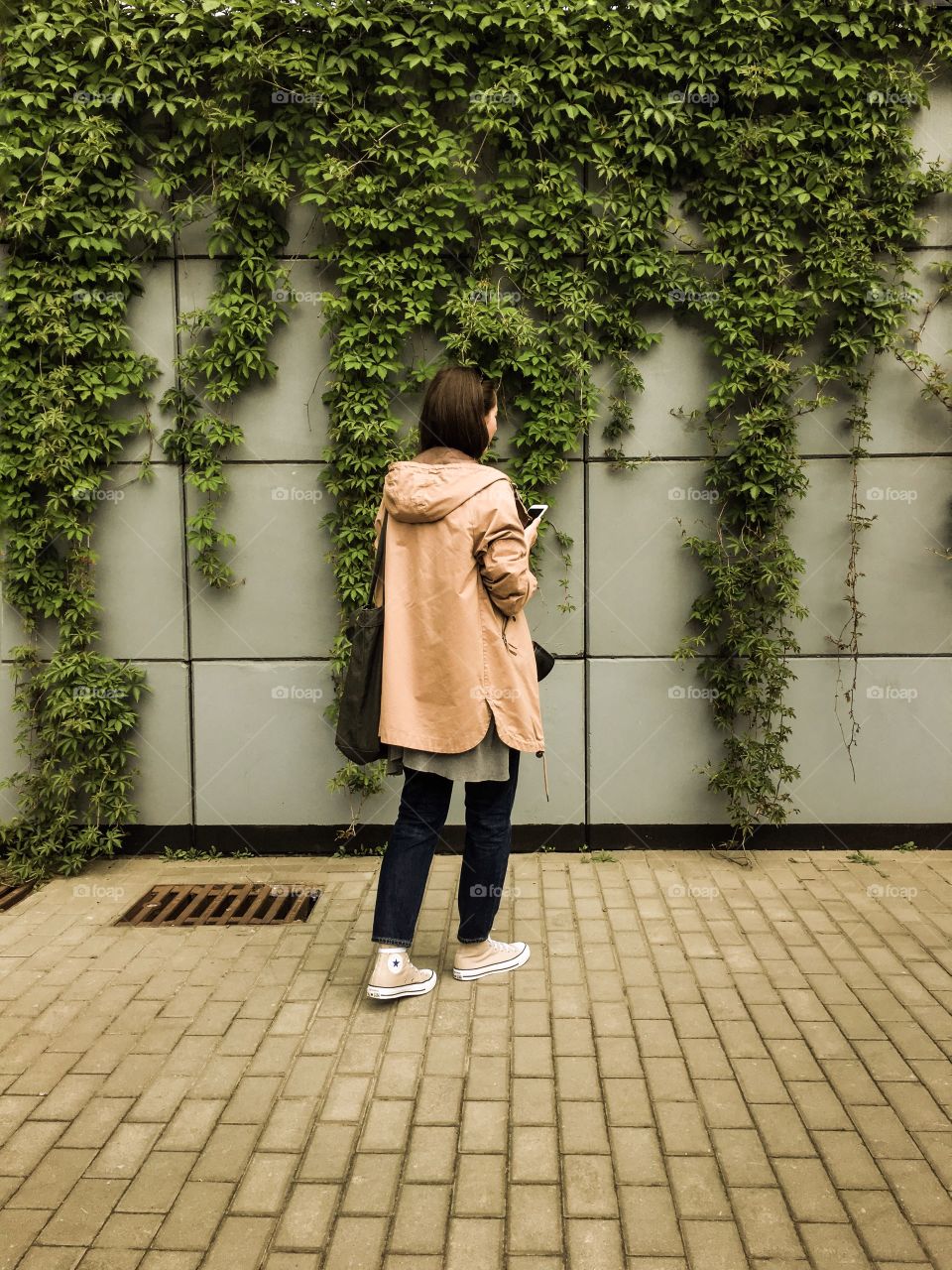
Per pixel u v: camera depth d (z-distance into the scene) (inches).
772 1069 106.5
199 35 160.7
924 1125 96.0
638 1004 121.0
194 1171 89.7
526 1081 104.1
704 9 161.6
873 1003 121.0
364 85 163.5
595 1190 86.7
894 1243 79.9
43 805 173.9
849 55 163.5
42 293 164.7
